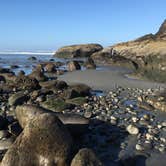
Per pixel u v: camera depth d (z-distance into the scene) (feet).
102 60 220.84
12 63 222.28
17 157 32.01
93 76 123.13
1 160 34.73
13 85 89.35
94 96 75.05
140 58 186.19
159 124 51.83
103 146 41.01
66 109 61.00
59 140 32.71
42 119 33.73
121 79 112.47
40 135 32.71
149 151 39.83
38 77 106.01
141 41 216.13
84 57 300.40
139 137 44.80
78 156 31.09
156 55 175.32
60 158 32.01
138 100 71.72
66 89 79.46
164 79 113.50
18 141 33.04
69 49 306.76
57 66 183.11
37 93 72.84
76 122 43.88
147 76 123.75
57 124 33.76
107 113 58.70
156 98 68.54
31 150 32.24
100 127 49.21
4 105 66.03
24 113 44.19
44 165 31.73
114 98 73.92
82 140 42.80
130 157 37.37
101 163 31.04
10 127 43.04
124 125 50.57
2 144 38.99
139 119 54.34
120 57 209.05
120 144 42.06
